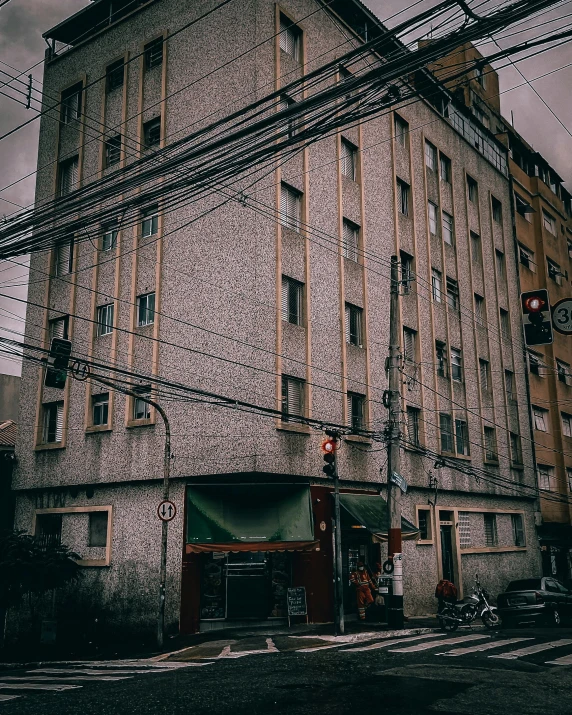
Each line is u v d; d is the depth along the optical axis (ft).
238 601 67.62
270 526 66.49
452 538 96.02
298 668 39.93
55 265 87.61
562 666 39.42
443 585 73.97
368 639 58.59
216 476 67.46
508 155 133.90
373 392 82.23
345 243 82.33
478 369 108.78
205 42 77.25
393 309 69.46
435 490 92.53
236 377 67.82
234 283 69.77
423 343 94.58
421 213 99.19
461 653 44.96
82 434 79.61
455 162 112.37
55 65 93.35
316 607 68.85
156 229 78.07
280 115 31.37
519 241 131.34
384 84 28.32
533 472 121.39
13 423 101.45
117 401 77.05
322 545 70.90
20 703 32.22
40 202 90.07
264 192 70.74
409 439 88.79
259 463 64.75
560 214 151.23
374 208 88.17
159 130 80.59
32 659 57.16
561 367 136.87
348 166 85.56
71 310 83.82
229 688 33.86
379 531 70.59
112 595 72.43
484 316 114.01
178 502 69.36
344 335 78.74
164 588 58.95
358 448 78.43
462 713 27.84
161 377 73.41
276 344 68.85
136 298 77.97
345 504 72.69
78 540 77.77
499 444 111.55
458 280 107.04
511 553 110.73
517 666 39.37
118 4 89.40
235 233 70.74
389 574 66.03
